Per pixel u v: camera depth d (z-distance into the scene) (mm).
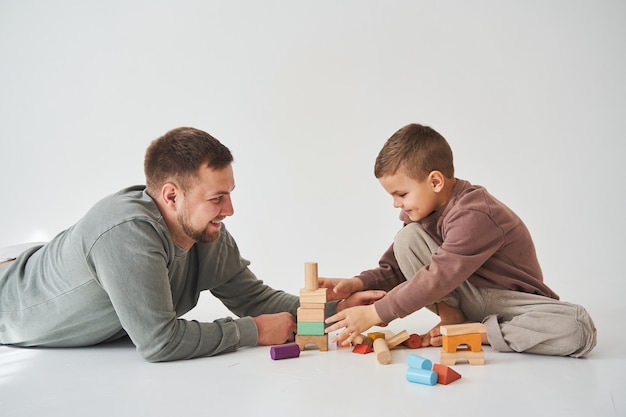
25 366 1410
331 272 2820
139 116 3318
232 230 3201
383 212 3121
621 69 3029
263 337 1550
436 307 1613
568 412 1058
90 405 1131
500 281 1537
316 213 3164
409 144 1554
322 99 3207
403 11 3164
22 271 1616
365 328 1479
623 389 1177
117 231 1381
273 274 2838
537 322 1429
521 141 3072
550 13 3062
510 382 1230
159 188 1458
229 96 3273
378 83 3178
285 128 3227
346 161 3166
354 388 1204
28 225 3316
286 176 3203
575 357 1414
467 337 1366
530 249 1605
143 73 3326
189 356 1426
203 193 1433
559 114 3055
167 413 1083
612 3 3031
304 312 1509
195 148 1433
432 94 3146
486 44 3104
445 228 1539
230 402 1132
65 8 3357
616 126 3027
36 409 1115
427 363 1273
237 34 3277
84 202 3320
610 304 2129
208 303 2424
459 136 3121
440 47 3137
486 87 3102
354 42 3195
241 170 3234
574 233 3014
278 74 3246
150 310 1370
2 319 1591
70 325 1540
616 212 3008
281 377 1283
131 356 1487
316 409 1090
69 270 1466
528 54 3076
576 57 3051
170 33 3322
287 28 3248
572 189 3039
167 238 1438
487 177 3098
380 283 1738
